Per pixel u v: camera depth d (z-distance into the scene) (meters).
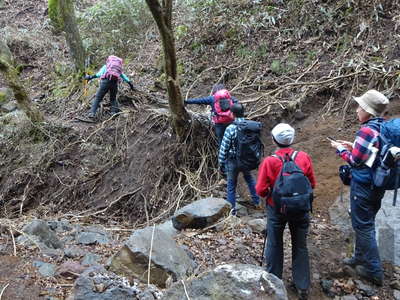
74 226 5.74
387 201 5.18
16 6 13.53
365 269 4.16
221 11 9.91
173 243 4.11
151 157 7.29
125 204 7.02
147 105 8.48
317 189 5.92
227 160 5.55
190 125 6.96
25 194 7.67
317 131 6.96
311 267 4.41
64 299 3.61
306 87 7.66
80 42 10.02
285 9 9.24
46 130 8.32
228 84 8.55
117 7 11.07
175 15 10.99
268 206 3.94
